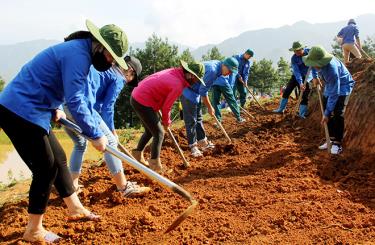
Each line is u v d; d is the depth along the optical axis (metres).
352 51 12.92
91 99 4.61
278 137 8.68
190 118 7.42
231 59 7.65
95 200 5.27
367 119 6.59
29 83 3.66
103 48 3.78
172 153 7.73
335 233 4.00
